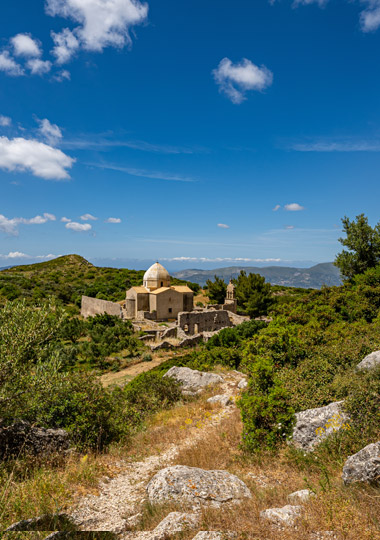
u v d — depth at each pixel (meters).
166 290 55.78
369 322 25.23
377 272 33.00
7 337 9.47
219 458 9.76
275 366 14.53
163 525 5.84
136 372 32.94
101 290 89.81
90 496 7.39
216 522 5.84
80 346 41.06
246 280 60.16
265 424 10.23
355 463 6.84
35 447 9.31
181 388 20.69
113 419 12.20
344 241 39.97
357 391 9.42
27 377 9.58
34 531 5.63
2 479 7.35
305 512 5.76
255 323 36.09
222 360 27.30
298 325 23.72
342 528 5.11
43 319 10.05
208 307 61.16
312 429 9.53
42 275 112.06
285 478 8.08
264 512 5.96
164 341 41.59
